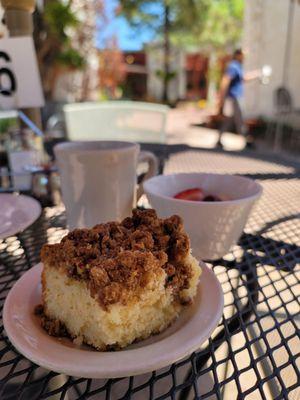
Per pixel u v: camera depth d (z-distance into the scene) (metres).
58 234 0.70
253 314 0.49
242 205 0.55
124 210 0.65
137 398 0.41
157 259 0.41
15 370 0.39
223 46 10.86
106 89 7.66
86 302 0.37
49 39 3.44
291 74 4.96
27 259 0.60
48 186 0.88
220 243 0.58
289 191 1.03
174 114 8.92
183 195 0.64
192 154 1.54
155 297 0.39
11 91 1.10
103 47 6.83
